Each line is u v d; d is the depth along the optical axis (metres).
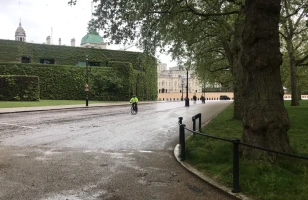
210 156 7.40
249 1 7.43
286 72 37.84
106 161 7.85
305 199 4.70
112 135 12.50
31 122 16.70
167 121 18.50
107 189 5.63
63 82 49.50
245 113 7.36
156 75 68.94
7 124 15.60
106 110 28.03
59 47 53.25
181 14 12.80
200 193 5.47
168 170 6.98
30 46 50.97
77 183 5.94
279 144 6.79
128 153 8.94
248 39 7.36
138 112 26.31
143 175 6.57
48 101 41.62
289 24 28.52
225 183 5.76
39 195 5.26
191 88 129.88
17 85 40.19
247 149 7.00
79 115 21.88
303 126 12.96
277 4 7.17
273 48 7.17
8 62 46.41
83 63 54.75
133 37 12.14
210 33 18.28
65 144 10.28
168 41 15.85
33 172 6.66
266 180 5.49
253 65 7.28
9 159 7.90
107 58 56.84
